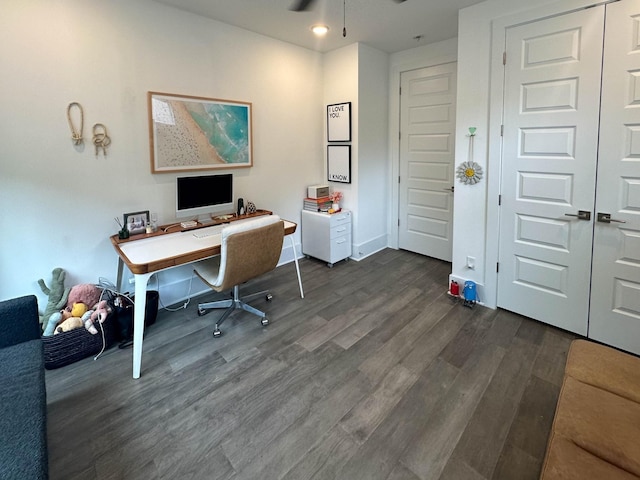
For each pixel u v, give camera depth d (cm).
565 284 257
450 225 411
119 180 276
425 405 192
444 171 405
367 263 419
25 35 225
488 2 267
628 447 112
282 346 250
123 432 177
